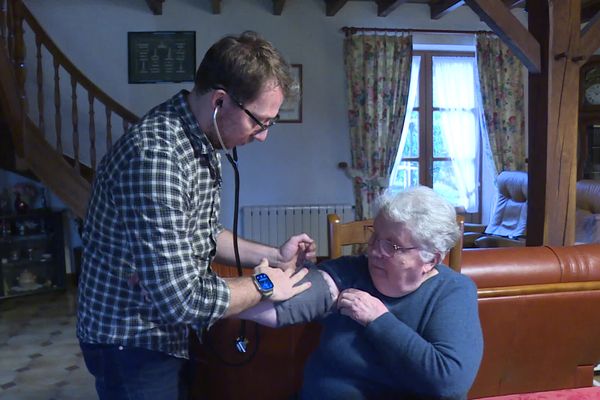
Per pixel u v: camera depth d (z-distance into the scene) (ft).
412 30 16.60
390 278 4.06
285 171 16.81
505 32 9.50
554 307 5.76
